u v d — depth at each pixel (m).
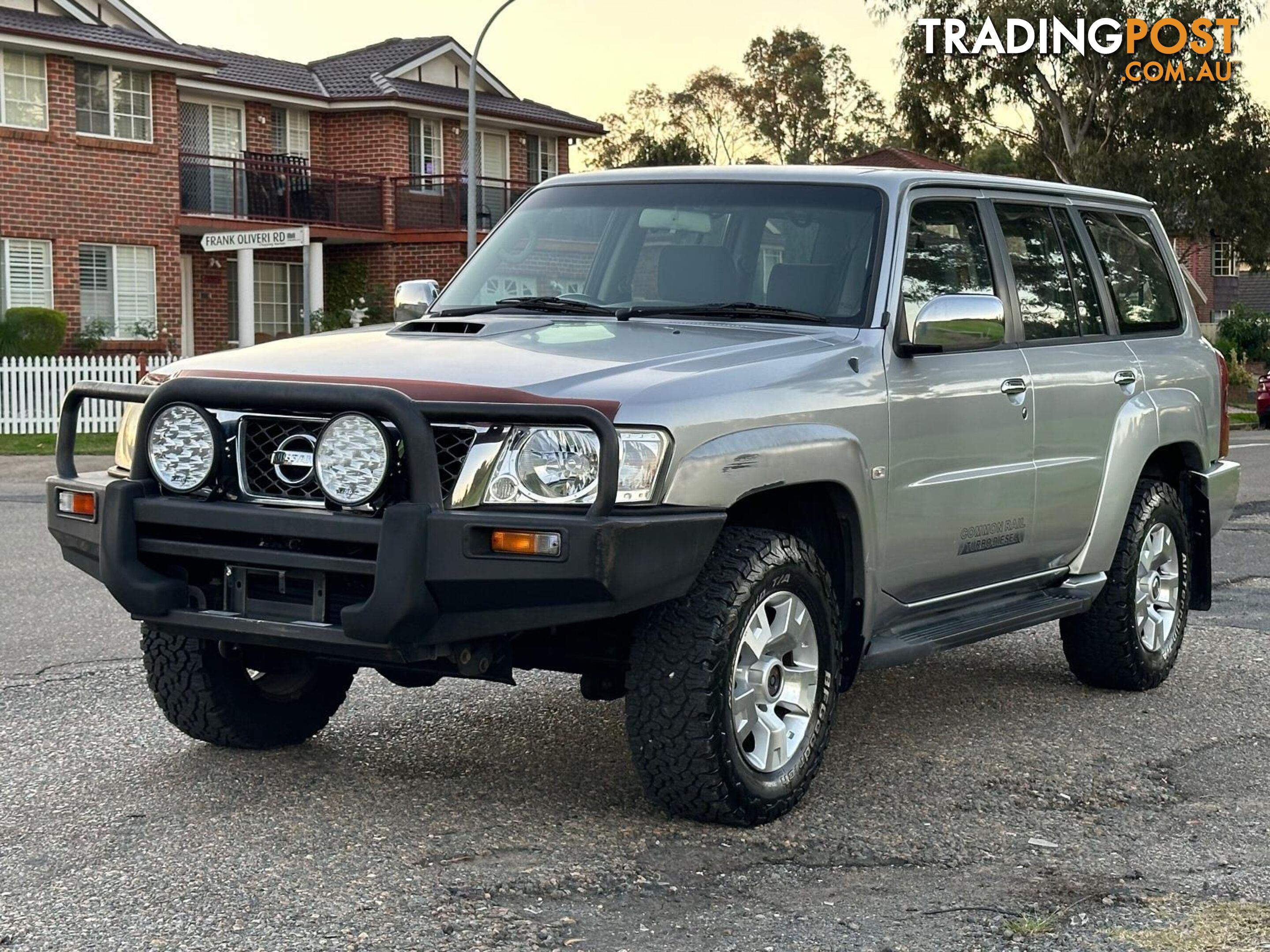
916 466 5.21
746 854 4.36
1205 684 6.86
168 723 5.85
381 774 5.15
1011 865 4.32
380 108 36.16
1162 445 6.65
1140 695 6.66
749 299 5.34
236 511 4.33
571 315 5.42
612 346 4.77
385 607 4.10
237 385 4.31
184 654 5.14
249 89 33.47
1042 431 5.91
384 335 5.14
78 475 4.95
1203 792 5.14
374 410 4.14
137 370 23.66
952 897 4.03
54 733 5.68
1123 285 6.88
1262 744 5.81
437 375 4.34
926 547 5.32
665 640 4.39
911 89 46.19
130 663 6.95
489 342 4.82
